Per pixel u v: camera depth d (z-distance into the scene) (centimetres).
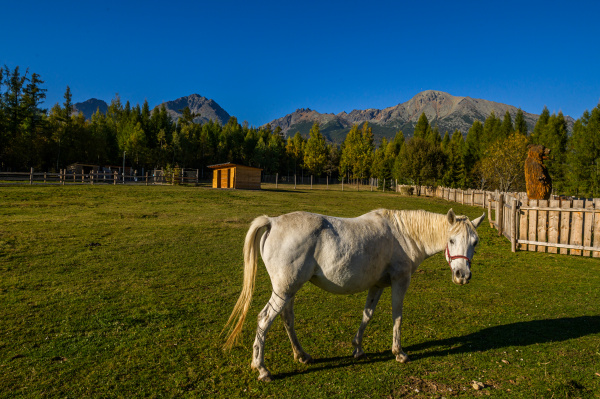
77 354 438
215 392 364
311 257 398
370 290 464
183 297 674
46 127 5519
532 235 1173
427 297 705
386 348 479
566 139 4762
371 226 440
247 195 2747
